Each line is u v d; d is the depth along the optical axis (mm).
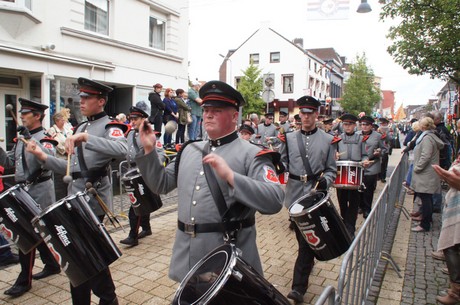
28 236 3107
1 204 3064
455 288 3512
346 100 40250
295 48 35812
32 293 3613
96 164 3574
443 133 7371
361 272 2922
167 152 8930
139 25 12828
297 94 35812
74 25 10422
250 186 1968
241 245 2242
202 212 2201
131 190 4344
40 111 3889
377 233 3928
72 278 2584
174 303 1780
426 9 9000
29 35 9164
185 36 15172
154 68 13633
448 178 2824
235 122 2332
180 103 10586
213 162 1948
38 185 3732
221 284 1717
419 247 5125
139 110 5383
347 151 6734
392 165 14969
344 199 5430
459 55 8906
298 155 4492
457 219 3537
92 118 3617
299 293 3512
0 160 4957
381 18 9711
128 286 3816
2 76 9297
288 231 5832
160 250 4871
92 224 2629
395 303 3537
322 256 3221
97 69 11227
